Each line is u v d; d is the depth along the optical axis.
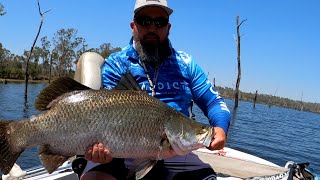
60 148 1.07
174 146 1.13
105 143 1.07
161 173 1.40
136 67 1.44
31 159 3.68
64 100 1.07
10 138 1.07
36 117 1.06
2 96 13.02
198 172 1.40
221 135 1.20
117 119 1.07
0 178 1.63
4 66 29.75
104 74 1.50
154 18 1.40
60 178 1.69
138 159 1.13
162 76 1.43
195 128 1.14
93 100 1.07
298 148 6.82
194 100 1.50
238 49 15.05
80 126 1.06
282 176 1.77
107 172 1.31
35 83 27.12
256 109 23.39
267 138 7.80
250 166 2.04
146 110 1.10
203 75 1.49
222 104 1.43
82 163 1.37
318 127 14.43
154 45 1.43
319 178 1.92
